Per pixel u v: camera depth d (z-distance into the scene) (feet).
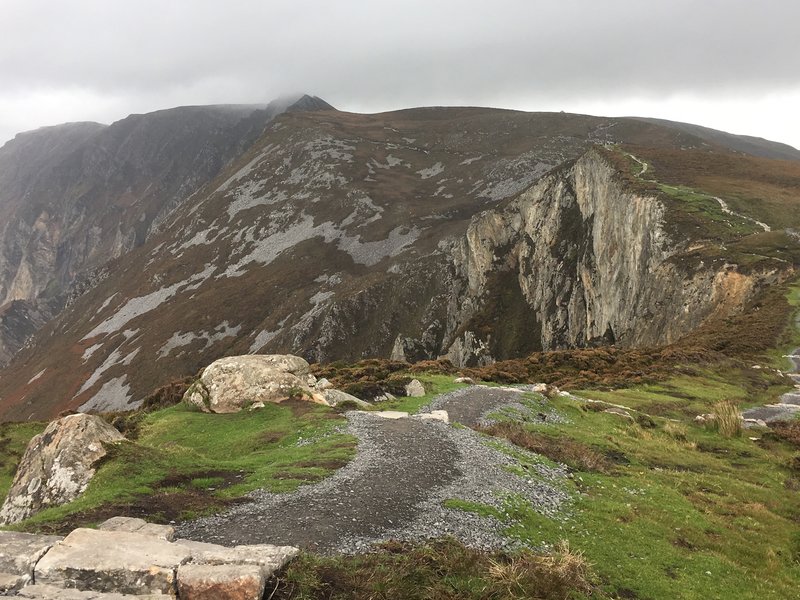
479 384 138.62
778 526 68.39
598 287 329.72
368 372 148.56
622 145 399.44
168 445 86.17
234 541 42.57
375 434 80.53
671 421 115.96
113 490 53.01
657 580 48.47
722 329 189.67
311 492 54.60
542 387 128.36
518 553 47.34
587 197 377.30
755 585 51.49
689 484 80.23
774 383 145.07
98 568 32.32
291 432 83.87
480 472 67.41
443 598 36.11
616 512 63.05
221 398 105.29
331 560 38.52
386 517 50.08
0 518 60.70
